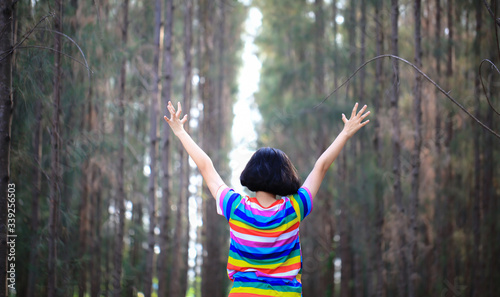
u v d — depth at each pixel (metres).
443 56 8.27
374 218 10.91
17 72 4.46
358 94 11.15
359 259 12.37
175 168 15.02
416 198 7.37
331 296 16.06
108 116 8.20
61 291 6.38
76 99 6.37
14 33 4.02
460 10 7.78
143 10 9.30
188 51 10.62
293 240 1.91
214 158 13.62
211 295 14.23
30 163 5.57
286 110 13.17
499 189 9.45
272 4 14.16
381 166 9.71
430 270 10.23
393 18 6.88
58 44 4.78
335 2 12.10
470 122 8.45
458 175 9.80
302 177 13.13
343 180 12.47
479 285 8.99
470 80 8.53
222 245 15.62
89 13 6.38
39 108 5.48
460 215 10.37
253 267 1.88
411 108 8.87
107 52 6.61
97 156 8.14
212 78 13.99
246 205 1.94
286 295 1.85
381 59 8.84
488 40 7.25
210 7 13.02
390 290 11.13
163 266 8.84
